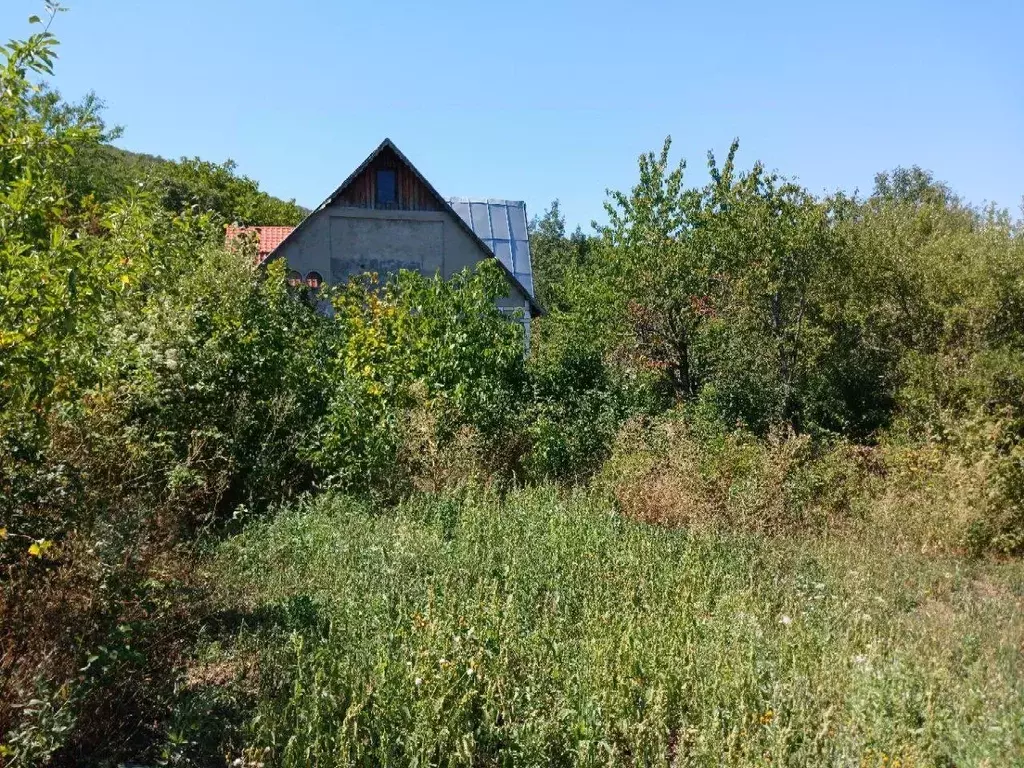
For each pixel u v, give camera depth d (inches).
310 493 377.7
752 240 598.9
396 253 868.6
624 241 691.4
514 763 171.0
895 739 178.7
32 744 147.4
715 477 424.5
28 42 192.1
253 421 376.5
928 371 554.3
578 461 463.5
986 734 182.5
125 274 245.6
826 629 246.5
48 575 188.5
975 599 310.8
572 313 742.5
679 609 260.5
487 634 213.6
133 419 327.0
